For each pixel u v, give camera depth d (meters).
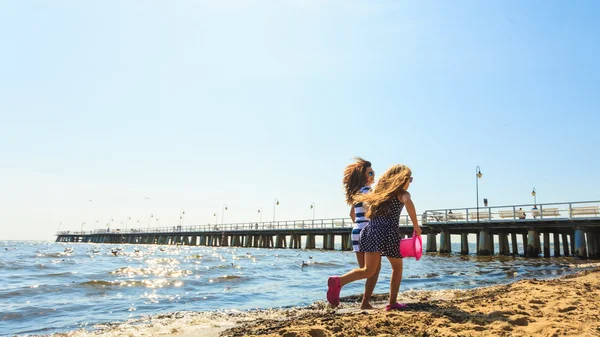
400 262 3.85
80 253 31.39
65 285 9.45
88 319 5.70
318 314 4.41
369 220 3.90
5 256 25.02
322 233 35.41
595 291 5.06
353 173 4.23
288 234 40.19
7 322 5.58
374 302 5.66
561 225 19.98
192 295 8.05
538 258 20.48
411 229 26.45
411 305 4.12
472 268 14.05
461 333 2.71
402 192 3.77
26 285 9.55
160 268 15.20
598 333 2.60
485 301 4.38
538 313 3.43
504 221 21.95
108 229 93.12
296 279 11.24
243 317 5.02
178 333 4.10
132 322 4.97
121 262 19.73
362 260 4.08
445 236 24.88
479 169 28.47
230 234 50.47
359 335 2.79
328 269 14.88
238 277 11.36
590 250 19.31
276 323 4.08
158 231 69.94
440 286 8.59
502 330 2.77
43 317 5.95
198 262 19.50
